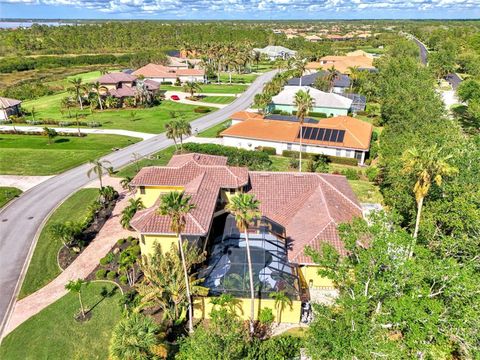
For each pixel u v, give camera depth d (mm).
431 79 104500
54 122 95938
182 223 29641
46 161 71188
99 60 188125
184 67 172000
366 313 24625
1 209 53562
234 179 44625
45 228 48562
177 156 52000
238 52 172375
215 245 38531
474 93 95938
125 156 73875
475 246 30781
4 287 38188
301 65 138375
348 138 71312
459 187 35500
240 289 33219
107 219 50750
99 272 39219
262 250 36469
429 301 22062
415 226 36625
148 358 24781
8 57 187250
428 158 32688
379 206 52469
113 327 32812
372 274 23781
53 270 40625
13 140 83188
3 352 30734
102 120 99938
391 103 79938
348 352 21719
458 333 22922
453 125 62656
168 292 32344
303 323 33156
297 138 73312
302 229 38469
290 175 47875
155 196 46031
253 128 78062
